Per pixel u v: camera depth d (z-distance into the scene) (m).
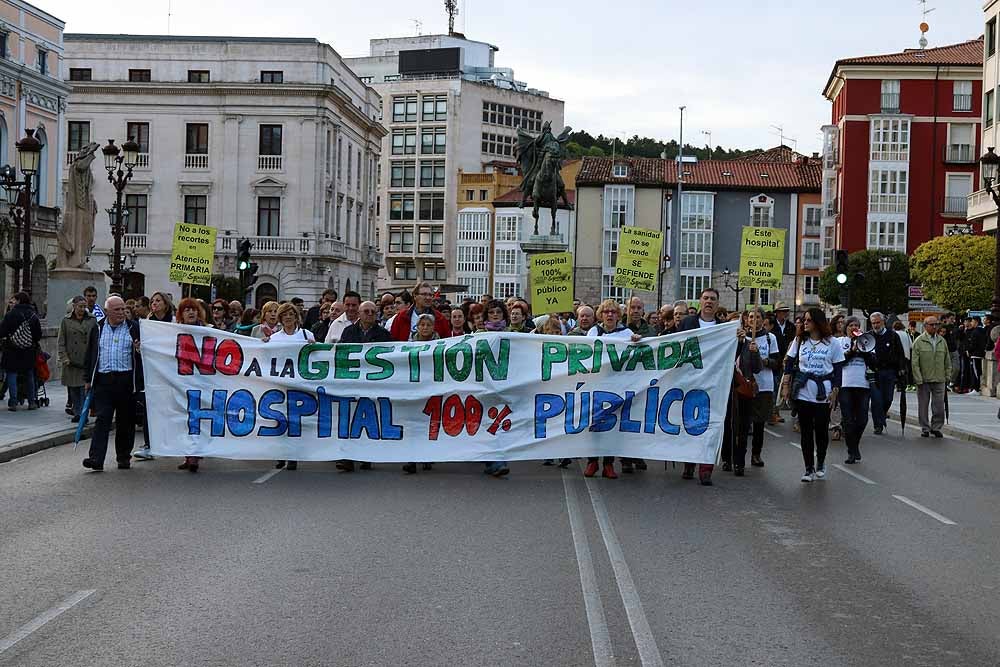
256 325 20.31
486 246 117.69
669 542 10.52
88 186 33.00
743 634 7.37
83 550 9.73
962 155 76.81
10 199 58.81
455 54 130.38
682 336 15.20
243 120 79.94
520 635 7.23
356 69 137.38
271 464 16.09
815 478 15.27
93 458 14.98
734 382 15.63
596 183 95.25
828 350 15.10
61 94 65.25
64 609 7.75
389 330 18.14
